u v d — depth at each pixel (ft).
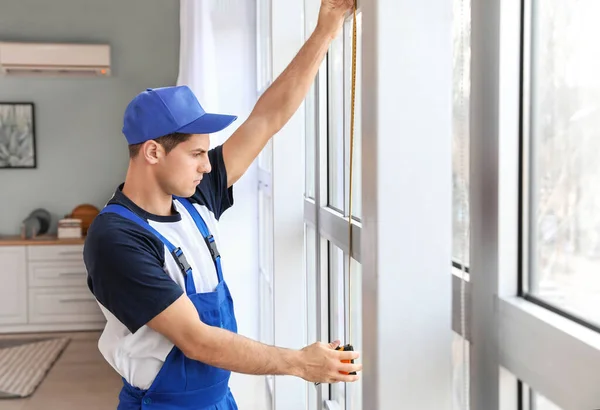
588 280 2.61
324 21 5.75
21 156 19.71
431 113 2.98
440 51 2.97
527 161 2.99
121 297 4.77
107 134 19.98
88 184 20.03
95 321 18.70
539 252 2.94
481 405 3.21
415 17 2.95
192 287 5.30
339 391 6.84
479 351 3.21
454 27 3.46
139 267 4.74
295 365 4.50
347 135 6.01
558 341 2.52
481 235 3.18
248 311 11.66
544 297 2.89
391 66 2.96
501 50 2.98
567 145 2.78
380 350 3.05
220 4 11.42
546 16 2.90
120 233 4.85
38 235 19.30
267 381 10.88
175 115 5.07
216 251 5.68
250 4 11.46
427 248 3.02
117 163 20.08
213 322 5.36
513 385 3.02
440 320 3.05
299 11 7.39
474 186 3.23
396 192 3.00
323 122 6.82
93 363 15.75
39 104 19.71
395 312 3.04
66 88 19.77
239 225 11.60
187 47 11.23
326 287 6.98
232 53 11.50
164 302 4.72
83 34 19.62
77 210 19.39
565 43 2.80
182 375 5.23
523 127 2.99
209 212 5.89
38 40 19.44
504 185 3.01
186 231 5.41
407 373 3.07
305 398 7.84
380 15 2.94
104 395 13.57
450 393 3.09
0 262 18.31
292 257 7.66
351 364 4.57
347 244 5.55
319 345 4.59
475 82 3.21
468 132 3.28
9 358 15.97
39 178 19.86
